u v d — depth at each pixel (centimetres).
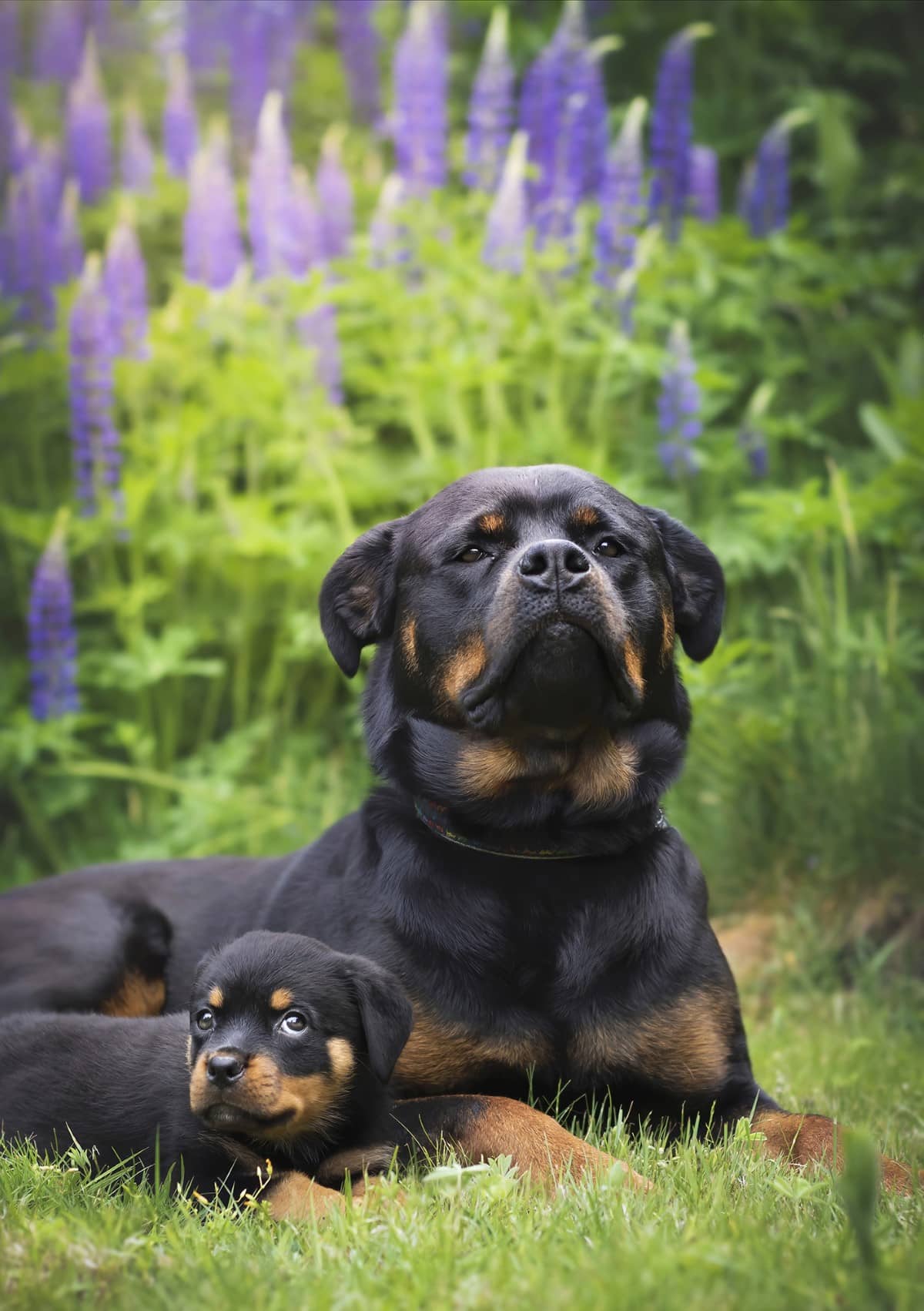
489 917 364
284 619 775
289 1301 230
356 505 794
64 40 1071
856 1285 220
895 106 984
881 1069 469
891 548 777
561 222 797
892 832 616
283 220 786
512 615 349
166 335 783
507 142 844
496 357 786
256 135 1016
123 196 923
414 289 800
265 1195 305
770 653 739
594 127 834
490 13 992
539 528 374
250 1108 304
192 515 775
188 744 805
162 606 800
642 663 376
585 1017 358
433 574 383
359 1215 273
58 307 816
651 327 829
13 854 754
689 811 671
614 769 375
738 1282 225
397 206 784
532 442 773
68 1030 364
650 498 757
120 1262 247
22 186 820
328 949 339
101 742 791
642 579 381
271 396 777
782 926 615
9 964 427
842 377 885
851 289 846
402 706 394
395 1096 358
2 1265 247
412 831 383
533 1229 263
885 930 601
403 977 362
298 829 715
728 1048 372
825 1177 303
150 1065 342
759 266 872
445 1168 273
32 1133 340
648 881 376
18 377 778
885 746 631
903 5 973
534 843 373
